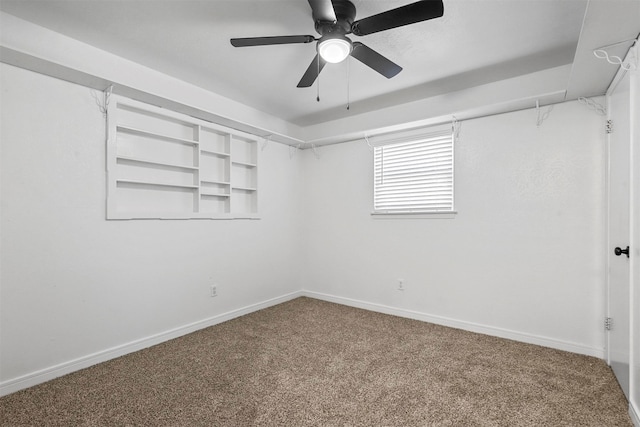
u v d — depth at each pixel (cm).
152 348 262
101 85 231
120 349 247
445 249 319
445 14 194
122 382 207
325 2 162
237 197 358
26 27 203
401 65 260
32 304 205
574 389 197
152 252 272
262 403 183
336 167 402
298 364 232
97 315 236
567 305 256
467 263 305
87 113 232
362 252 379
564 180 258
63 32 216
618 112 207
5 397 190
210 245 320
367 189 376
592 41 168
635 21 149
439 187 325
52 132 215
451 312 314
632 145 175
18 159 201
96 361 233
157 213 275
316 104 353
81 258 228
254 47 235
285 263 410
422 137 334
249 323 324
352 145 389
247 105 355
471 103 303
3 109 196
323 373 218
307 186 429
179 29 212
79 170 228
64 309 220
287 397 189
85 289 230
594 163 246
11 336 197
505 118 286
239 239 350
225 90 314
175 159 297
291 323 324
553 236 262
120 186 259
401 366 228
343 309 373
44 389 199
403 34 217
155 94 249
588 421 167
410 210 342
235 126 332
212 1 183
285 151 411
